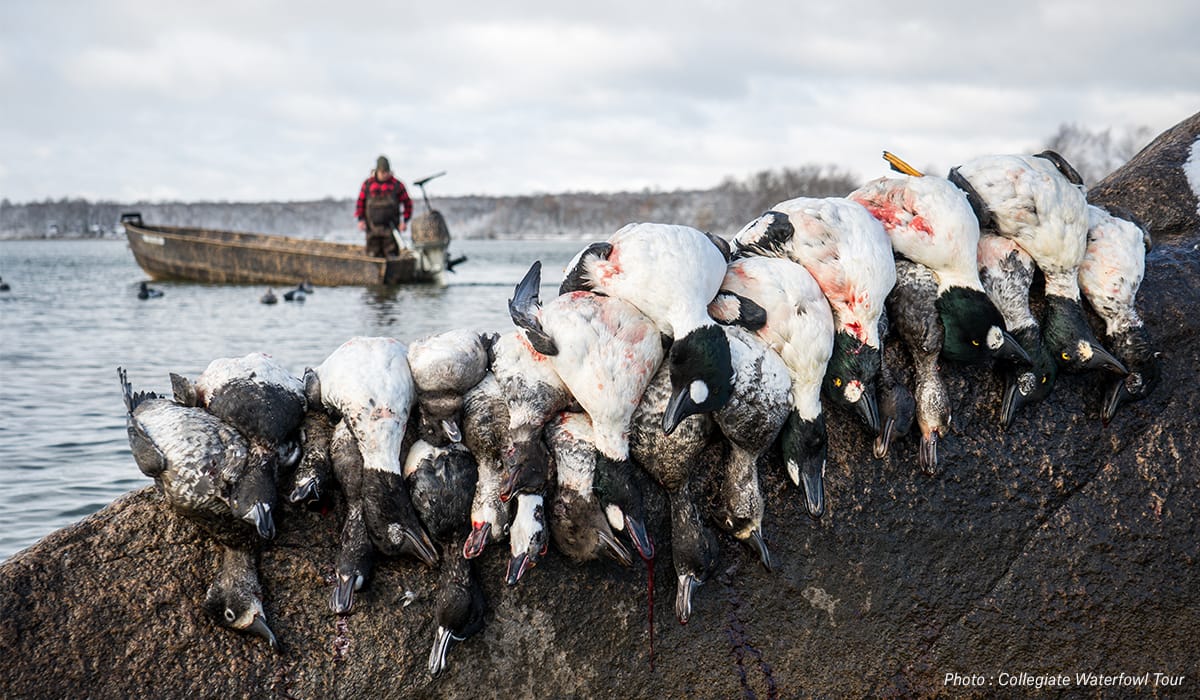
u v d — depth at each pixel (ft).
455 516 13.43
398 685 13.74
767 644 14.60
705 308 13.25
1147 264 16.71
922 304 14.71
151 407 13.14
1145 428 15.66
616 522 13.29
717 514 14.20
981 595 15.01
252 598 13.38
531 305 13.60
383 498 13.11
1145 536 15.30
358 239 473.67
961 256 14.46
